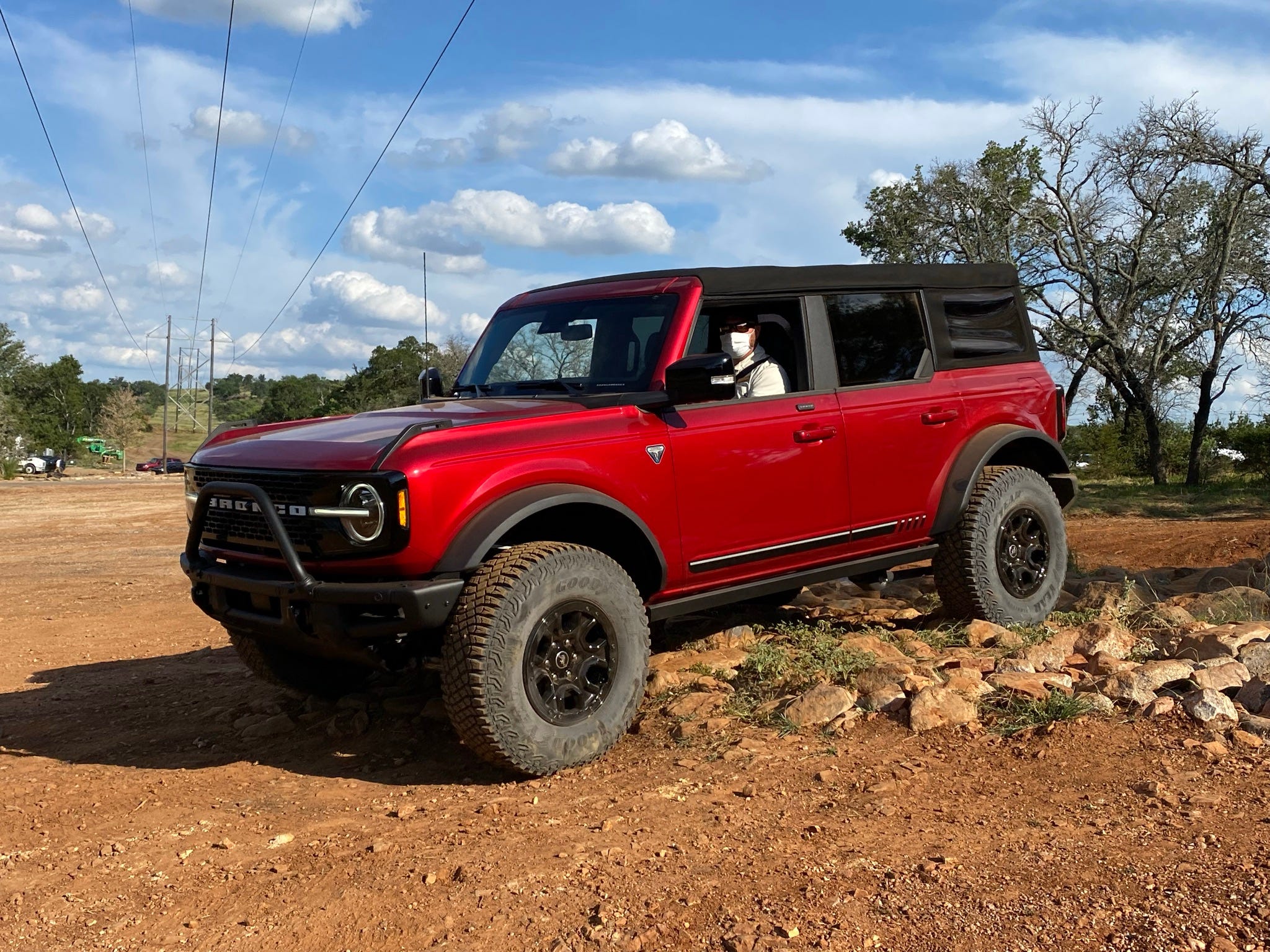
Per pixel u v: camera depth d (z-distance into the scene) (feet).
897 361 19.15
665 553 15.75
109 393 458.50
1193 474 101.19
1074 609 21.35
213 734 17.65
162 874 11.69
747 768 13.52
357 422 16.08
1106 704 14.24
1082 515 66.95
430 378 19.44
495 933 9.60
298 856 11.93
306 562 14.34
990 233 119.55
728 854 10.86
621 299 17.34
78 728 18.61
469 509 13.82
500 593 13.62
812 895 9.73
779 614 22.25
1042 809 11.48
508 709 13.60
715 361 14.58
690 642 19.63
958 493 19.10
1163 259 108.17
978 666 16.65
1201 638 16.30
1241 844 10.12
